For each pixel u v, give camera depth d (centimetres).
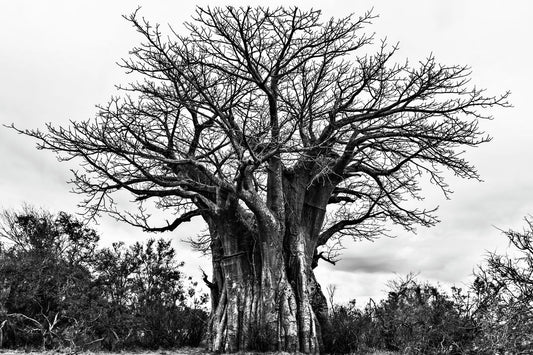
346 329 1415
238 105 1432
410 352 1129
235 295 1439
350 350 1383
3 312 1188
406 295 1305
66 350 1170
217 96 1423
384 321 1376
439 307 1142
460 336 1049
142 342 1471
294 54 1438
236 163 1580
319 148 1507
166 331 1520
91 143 1314
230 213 1478
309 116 1453
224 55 1407
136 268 1853
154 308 1627
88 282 1455
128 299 1599
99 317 1334
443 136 1412
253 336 1366
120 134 1320
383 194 1747
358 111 1507
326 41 1426
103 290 1500
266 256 1438
